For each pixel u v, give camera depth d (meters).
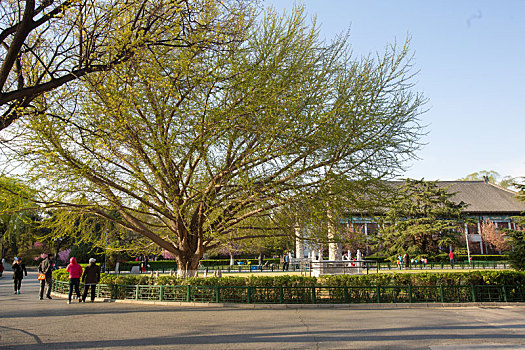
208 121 9.96
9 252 44.97
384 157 12.06
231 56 10.09
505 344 6.93
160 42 8.04
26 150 10.05
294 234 13.04
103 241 15.48
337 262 19.47
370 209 12.83
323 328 8.51
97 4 8.23
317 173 11.64
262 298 12.61
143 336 7.61
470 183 59.41
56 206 11.53
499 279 13.21
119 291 13.97
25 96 7.37
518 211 52.28
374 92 12.29
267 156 11.25
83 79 7.68
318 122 10.98
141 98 9.24
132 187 11.44
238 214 13.82
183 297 12.95
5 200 11.46
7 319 9.70
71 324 8.95
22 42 6.53
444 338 7.45
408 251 36.91
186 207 12.16
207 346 6.79
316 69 12.48
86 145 10.62
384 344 6.96
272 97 10.28
